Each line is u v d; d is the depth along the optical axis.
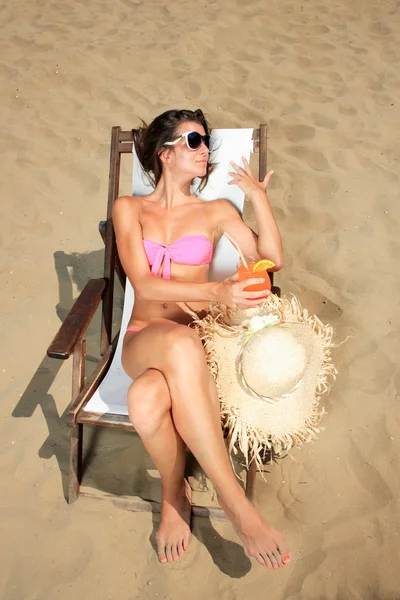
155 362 1.94
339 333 2.91
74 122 4.39
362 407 2.58
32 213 3.69
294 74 4.80
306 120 4.29
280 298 2.20
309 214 3.56
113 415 2.13
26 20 5.66
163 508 2.09
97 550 2.10
